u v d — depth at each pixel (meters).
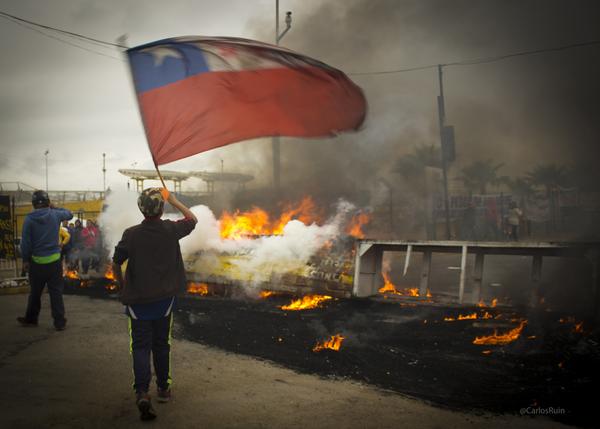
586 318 5.86
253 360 4.78
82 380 4.12
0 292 9.06
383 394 3.85
